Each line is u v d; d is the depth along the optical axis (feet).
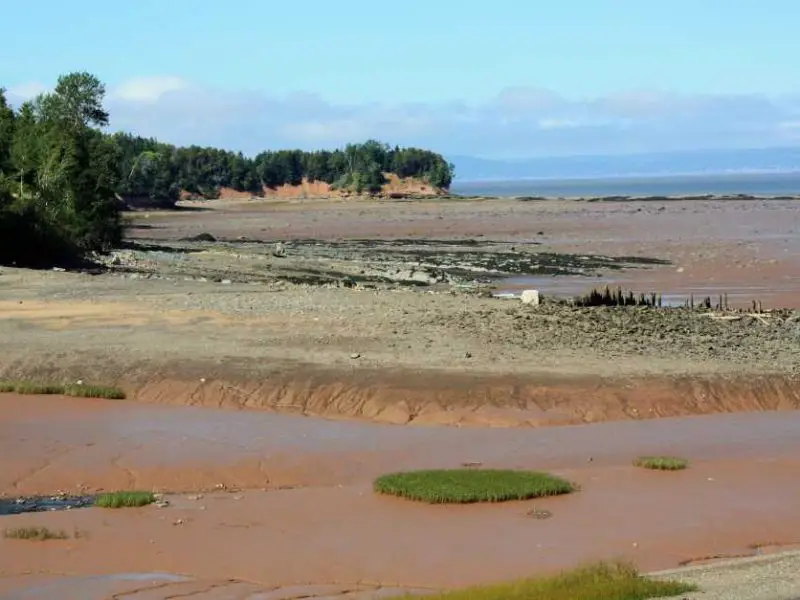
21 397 84.12
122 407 81.87
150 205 579.07
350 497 60.49
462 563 49.39
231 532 53.78
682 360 96.58
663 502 60.18
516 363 92.79
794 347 104.99
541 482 61.98
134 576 46.85
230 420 78.48
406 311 118.62
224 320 111.14
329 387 84.89
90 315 113.91
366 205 589.32
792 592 40.06
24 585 45.39
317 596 44.57
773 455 71.67
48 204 221.46
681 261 218.38
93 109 278.67
